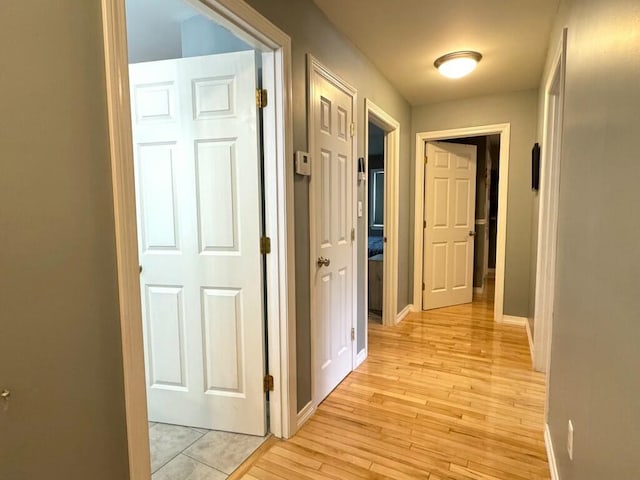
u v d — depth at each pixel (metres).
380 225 7.11
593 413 1.07
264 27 1.61
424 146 4.19
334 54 2.34
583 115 1.31
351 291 2.74
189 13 2.16
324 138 2.25
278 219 1.84
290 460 1.77
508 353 3.08
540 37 2.47
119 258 1.02
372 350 3.18
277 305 1.89
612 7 0.98
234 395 1.97
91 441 0.97
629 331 0.80
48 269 0.85
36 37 0.81
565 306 1.54
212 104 1.85
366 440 1.93
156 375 2.07
